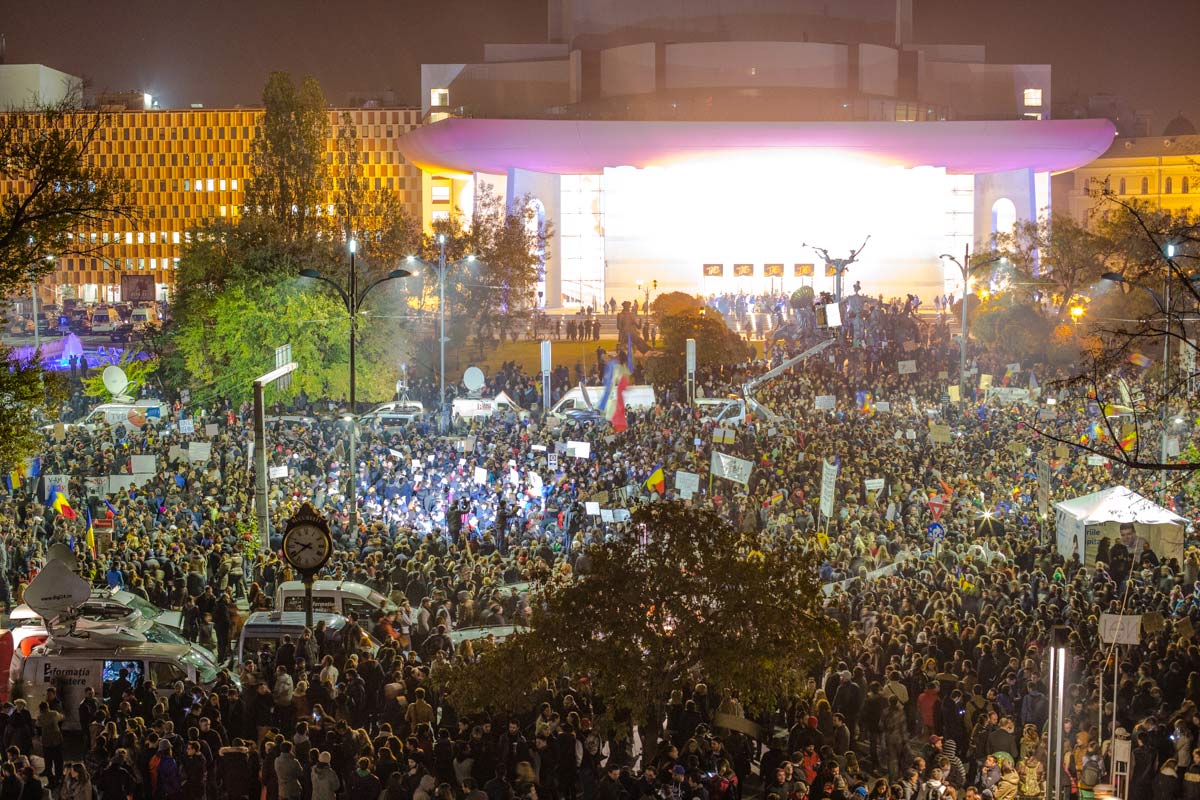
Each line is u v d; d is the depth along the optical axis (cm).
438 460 4097
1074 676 2017
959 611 2358
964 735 1895
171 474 3666
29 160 2583
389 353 6072
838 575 2634
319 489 3581
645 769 1608
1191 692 1905
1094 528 2914
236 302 5709
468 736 1708
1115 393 4775
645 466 3819
